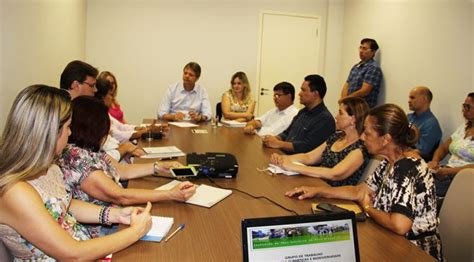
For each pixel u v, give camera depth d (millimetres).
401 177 1475
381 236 1349
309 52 6160
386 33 4883
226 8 5875
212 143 2963
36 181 1253
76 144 1628
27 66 3158
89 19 5500
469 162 3100
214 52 5930
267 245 986
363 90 4855
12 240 1171
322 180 2039
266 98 6152
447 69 3787
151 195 1573
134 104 5832
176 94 4465
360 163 2119
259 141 3145
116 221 1451
